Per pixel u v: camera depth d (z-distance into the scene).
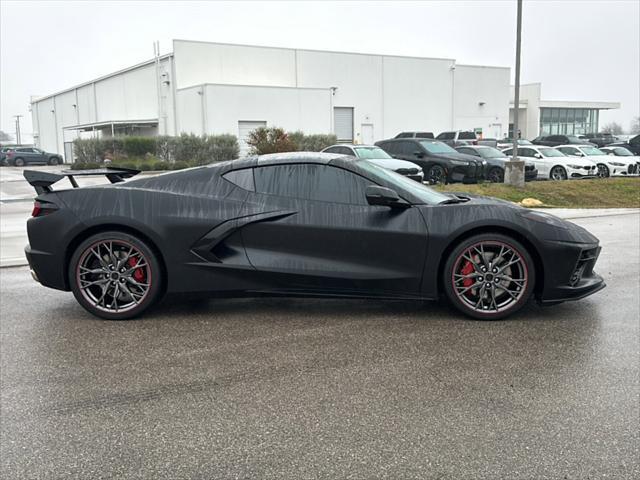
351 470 2.60
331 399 3.32
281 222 4.77
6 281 6.50
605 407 3.16
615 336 4.34
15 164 44.41
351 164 4.91
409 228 4.67
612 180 20.14
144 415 3.16
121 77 45.34
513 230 4.61
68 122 57.47
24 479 2.57
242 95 35.84
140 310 4.89
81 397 3.40
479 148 21.55
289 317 4.94
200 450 2.79
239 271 4.78
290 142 30.06
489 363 3.83
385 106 44.16
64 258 4.91
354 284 4.74
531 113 59.34
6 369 3.85
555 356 3.94
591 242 4.76
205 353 4.09
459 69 47.03
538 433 2.89
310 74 41.69
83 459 2.73
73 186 5.57
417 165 18.17
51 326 4.79
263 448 2.80
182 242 4.80
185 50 38.00
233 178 4.96
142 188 4.96
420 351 4.06
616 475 2.53
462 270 4.73
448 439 2.85
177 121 38.41
